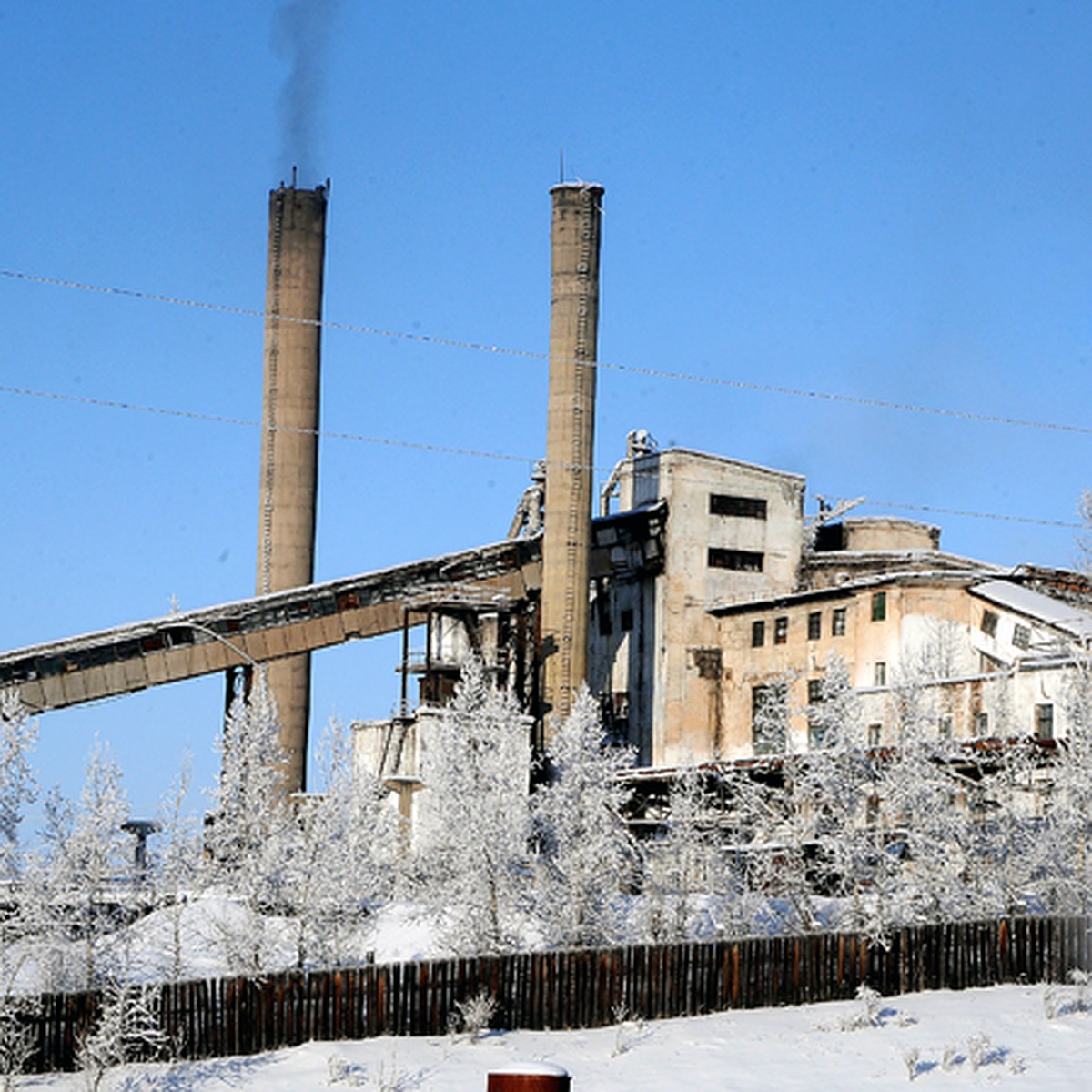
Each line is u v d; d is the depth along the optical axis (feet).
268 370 496.23
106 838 224.33
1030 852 252.42
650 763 481.05
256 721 293.84
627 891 285.43
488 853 236.22
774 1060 179.32
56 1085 164.45
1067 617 398.01
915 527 526.57
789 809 268.62
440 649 442.91
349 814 260.83
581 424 459.73
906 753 255.29
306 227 499.10
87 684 400.88
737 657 478.18
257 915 224.94
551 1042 186.09
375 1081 167.63
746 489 492.95
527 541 458.09
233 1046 176.35
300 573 489.26
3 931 210.18
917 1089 168.04
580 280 462.60
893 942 217.36
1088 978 223.10
